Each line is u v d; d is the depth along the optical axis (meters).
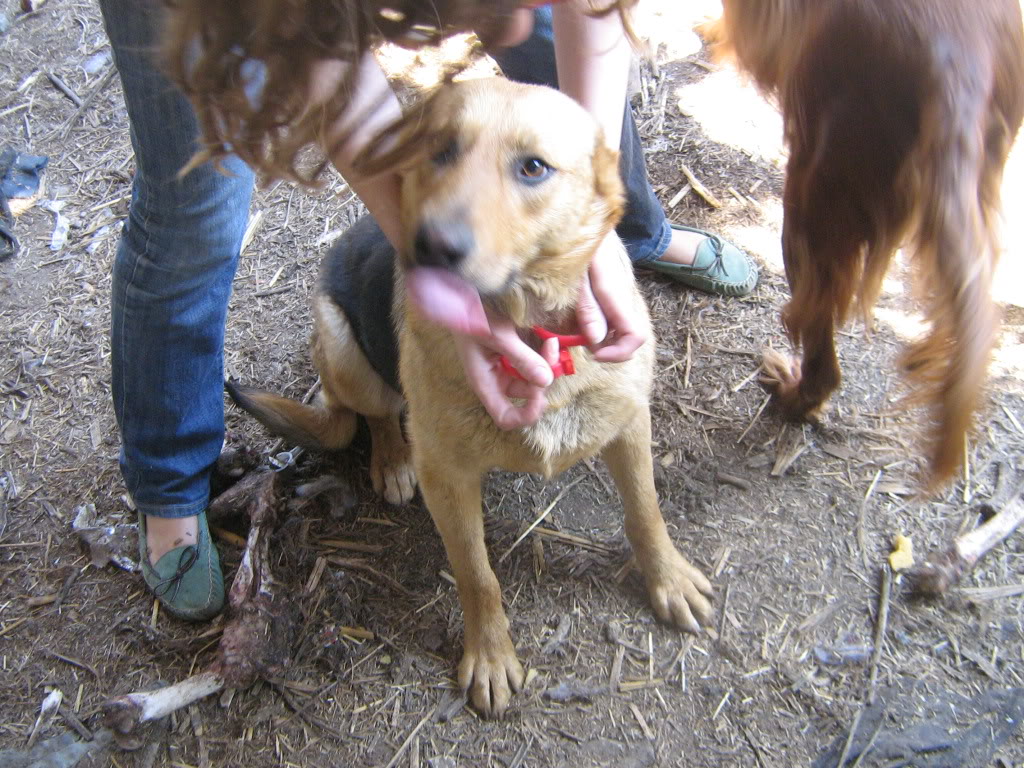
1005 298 1.14
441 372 0.73
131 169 1.60
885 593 0.90
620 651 0.90
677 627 0.91
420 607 0.96
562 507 1.04
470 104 0.63
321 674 0.92
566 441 0.78
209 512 1.05
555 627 0.93
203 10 0.46
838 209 0.76
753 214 1.34
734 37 0.77
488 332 0.59
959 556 0.90
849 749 0.80
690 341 1.19
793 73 0.71
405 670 0.91
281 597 0.95
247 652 0.90
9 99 1.78
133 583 1.02
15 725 0.90
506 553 1.00
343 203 1.49
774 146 1.43
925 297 0.70
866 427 1.06
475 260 0.60
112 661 0.95
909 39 0.64
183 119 0.73
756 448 1.06
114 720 0.87
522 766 0.83
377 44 0.52
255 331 1.30
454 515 0.83
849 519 0.98
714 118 1.49
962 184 0.65
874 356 1.12
